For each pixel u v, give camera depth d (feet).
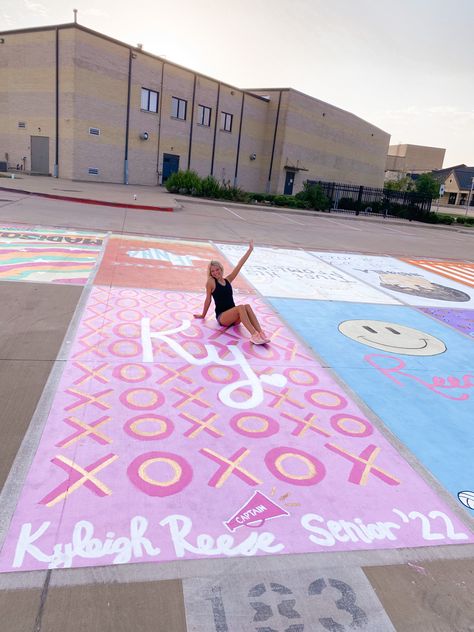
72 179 89.66
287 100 126.41
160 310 20.04
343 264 37.01
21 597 6.86
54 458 9.96
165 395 13.07
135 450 10.52
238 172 127.24
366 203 112.68
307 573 7.86
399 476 10.77
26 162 94.32
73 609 6.76
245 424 12.12
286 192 135.85
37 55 87.51
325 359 17.13
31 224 36.42
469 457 11.94
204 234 42.83
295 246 42.96
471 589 7.90
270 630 6.80
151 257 29.91
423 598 7.63
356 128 156.66
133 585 7.27
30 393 12.39
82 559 7.62
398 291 29.86
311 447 11.47
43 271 23.82
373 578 7.91
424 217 111.86
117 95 93.25
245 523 8.79
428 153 328.90
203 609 7.00
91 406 12.07
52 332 16.43
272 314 21.84
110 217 45.98
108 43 88.99
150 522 8.54
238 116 122.11
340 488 10.09
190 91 108.17
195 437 11.29
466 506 10.03
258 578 7.65
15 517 8.30
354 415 13.30
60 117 88.38
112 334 16.84
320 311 23.26
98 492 9.12
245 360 16.07
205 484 9.70
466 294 31.55
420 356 18.60
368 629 6.99
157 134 103.65
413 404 14.43
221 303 18.60
